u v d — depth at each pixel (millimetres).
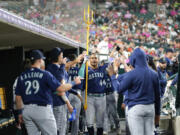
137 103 7070
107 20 42438
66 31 15031
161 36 40031
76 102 11078
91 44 24500
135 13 46781
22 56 10844
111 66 10852
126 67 10594
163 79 11258
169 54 15188
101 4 48906
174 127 10414
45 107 6773
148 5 48031
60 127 8867
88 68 10750
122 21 43812
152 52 27609
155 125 7773
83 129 14016
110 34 36375
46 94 6828
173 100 11273
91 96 10594
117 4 48094
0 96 10094
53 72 8406
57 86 6852
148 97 7113
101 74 10656
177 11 46812
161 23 44125
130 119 7188
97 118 10695
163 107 11539
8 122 9641
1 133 10180
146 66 7340
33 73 6902
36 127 6891
